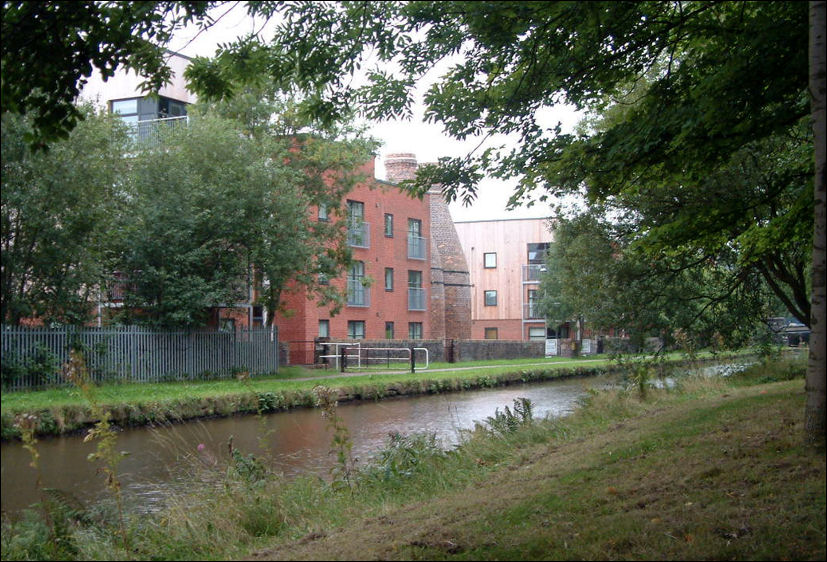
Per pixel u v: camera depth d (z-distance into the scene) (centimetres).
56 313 2158
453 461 1000
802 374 1664
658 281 1917
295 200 2558
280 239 2581
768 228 1058
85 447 1409
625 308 1923
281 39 755
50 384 1939
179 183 2398
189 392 1983
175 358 2433
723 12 888
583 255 1966
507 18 732
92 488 1034
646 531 559
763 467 659
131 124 2480
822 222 630
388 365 3300
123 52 754
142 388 2045
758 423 854
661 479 687
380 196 3994
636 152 869
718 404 1103
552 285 4766
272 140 2683
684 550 521
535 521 611
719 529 553
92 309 2377
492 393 2591
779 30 759
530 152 967
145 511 878
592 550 532
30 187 1923
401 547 561
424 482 903
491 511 651
